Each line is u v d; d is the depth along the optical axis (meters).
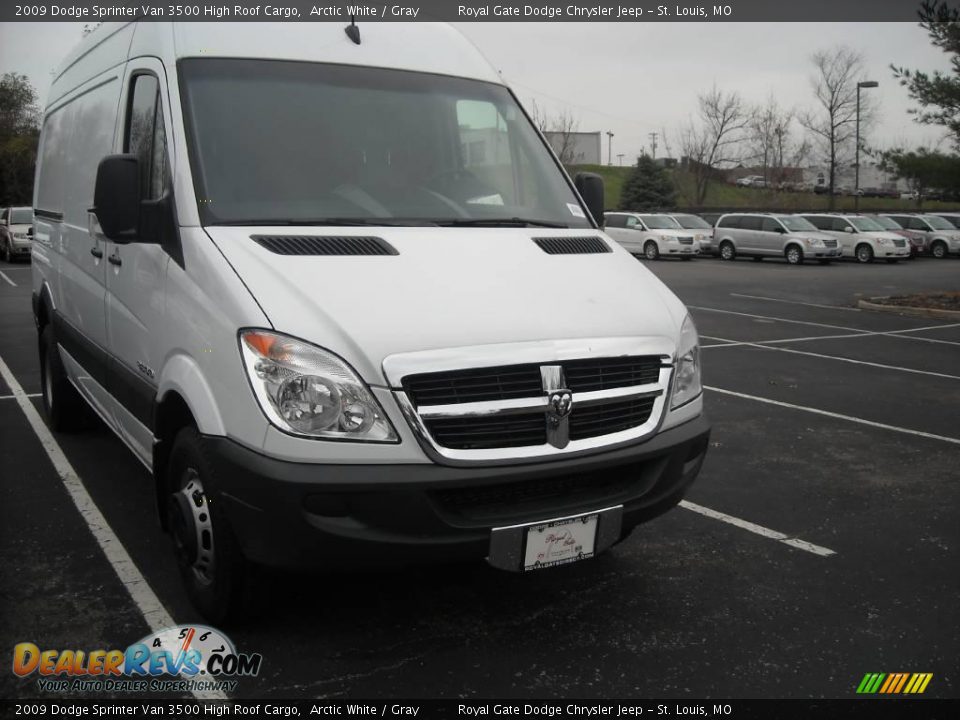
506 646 3.65
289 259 3.49
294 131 4.11
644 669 3.49
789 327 14.75
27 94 46.34
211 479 3.42
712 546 4.80
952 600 4.16
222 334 3.33
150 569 4.34
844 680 3.43
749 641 3.73
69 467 5.99
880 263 31.69
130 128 4.52
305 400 3.14
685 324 3.99
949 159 20.59
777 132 59.31
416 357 3.19
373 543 3.16
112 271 4.66
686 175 61.69
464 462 3.21
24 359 10.34
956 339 13.45
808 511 5.40
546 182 4.80
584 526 3.48
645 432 3.61
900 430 7.49
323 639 3.67
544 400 3.34
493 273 3.75
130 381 4.35
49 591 4.09
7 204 47.03
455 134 4.57
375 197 4.09
